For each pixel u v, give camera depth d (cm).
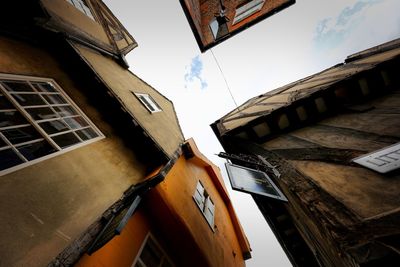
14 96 358
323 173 339
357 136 388
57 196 287
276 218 674
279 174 414
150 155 520
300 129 600
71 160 346
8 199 238
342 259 217
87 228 290
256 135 651
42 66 461
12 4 423
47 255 232
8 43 419
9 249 211
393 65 513
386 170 251
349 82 545
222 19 754
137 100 679
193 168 768
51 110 398
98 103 526
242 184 390
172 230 446
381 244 181
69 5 658
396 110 405
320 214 262
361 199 248
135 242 370
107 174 397
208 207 695
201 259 451
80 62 528
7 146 279
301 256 718
